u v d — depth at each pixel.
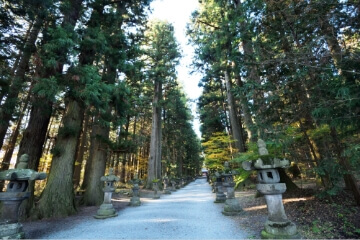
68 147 7.81
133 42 10.95
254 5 5.25
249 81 5.30
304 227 4.30
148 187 18.31
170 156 31.86
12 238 4.01
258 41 5.53
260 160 4.18
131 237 4.55
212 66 14.91
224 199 9.54
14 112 5.55
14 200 4.24
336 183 4.50
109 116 8.24
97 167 10.06
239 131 15.20
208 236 4.45
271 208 4.06
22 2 5.48
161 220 6.18
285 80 4.67
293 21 4.61
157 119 20.80
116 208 9.05
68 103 8.48
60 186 7.29
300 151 5.94
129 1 10.31
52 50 5.69
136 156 25.48
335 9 3.95
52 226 5.73
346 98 3.15
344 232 3.73
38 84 5.15
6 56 6.30
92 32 7.25
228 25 8.92
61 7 6.68
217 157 14.30
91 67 6.29
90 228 5.43
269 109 5.26
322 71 3.97
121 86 7.91
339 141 4.59
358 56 3.32
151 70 18.02
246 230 4.69
